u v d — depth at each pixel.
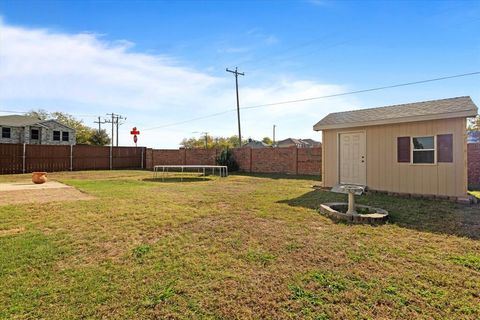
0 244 3.60
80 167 19.02
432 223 4.81
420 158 7.75
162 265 3.03
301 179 12.88
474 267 3.00
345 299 2.36
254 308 2.23
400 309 2.21
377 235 4.12
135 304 2.27
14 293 2.40
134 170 19.55
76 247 3.54
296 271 2.90
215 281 2.67
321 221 4.91
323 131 9.92
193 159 20.05
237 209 5.87
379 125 8.52
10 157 15.93
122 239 3.87
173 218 5.03
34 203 6.36
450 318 2.09
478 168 10.85
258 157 17.38
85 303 2.27
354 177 9.16
